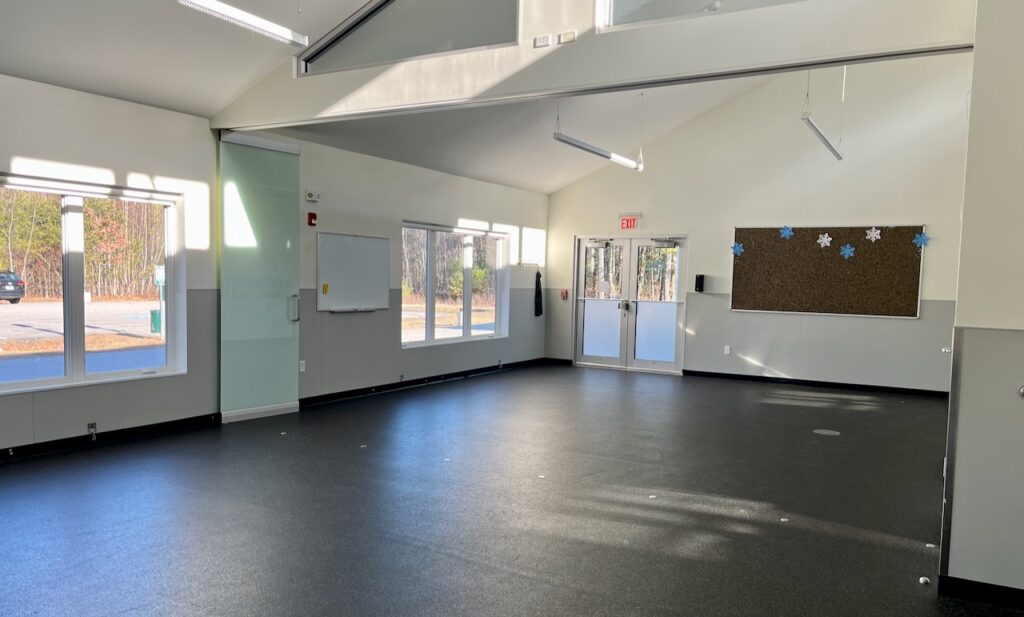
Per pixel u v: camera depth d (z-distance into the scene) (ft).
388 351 25.22
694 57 12.62
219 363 19.29
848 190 27.94
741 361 30.30
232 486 13.50
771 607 8.87
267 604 8.66
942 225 26.37
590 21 13.64
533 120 24.86
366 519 11.76
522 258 32.99
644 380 29.30
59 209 15.96
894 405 24.03
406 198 25.61
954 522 9.31
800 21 11.68
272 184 20.20
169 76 16.34
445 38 15.53
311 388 22.11
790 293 29.17
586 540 11.00
